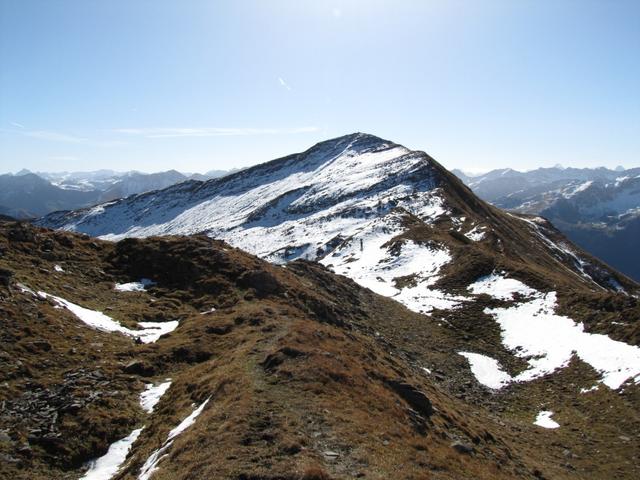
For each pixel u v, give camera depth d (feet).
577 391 114.42
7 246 124.57
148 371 83.10
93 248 149.59
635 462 82.74
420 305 191.83
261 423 54.60
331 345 89.97
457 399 115.14
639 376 106.93
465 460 60.44
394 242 288.10
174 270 141.08
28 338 82.43
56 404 67.15
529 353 142.10
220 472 44.80
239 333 96.53
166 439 58.23
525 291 183.83
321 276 184.24
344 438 53.36
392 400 70.54
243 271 140.26
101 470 57.06
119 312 112.27
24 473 53.72
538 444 93.61
